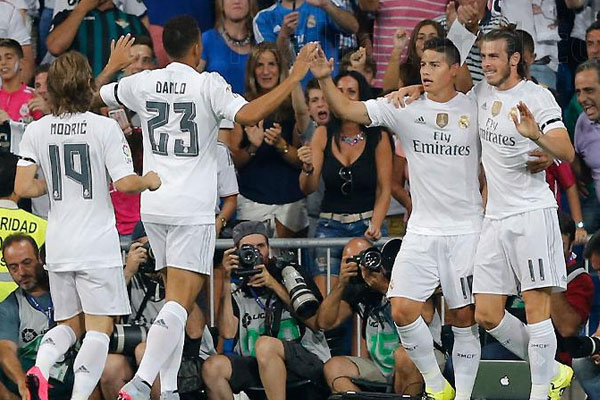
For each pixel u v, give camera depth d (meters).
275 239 21.67
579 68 24.69
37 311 20.88
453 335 20.23
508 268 18.81
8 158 21.39
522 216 18.47
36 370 18.34
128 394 18.30
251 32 26.53
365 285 21.09
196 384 20.55
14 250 20.47
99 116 18.81
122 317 21.25
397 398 19.44
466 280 19.06
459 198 18.97
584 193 25.02
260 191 24.44
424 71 18.75
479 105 18.88
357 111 18.98
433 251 19.00
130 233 23.55
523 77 18.70
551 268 18.47
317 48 18.92
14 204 21.34
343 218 23.44
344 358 20.86
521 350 19.31
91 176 18.75
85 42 26.34
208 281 21.47
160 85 19.20
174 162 19.20
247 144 24.34
